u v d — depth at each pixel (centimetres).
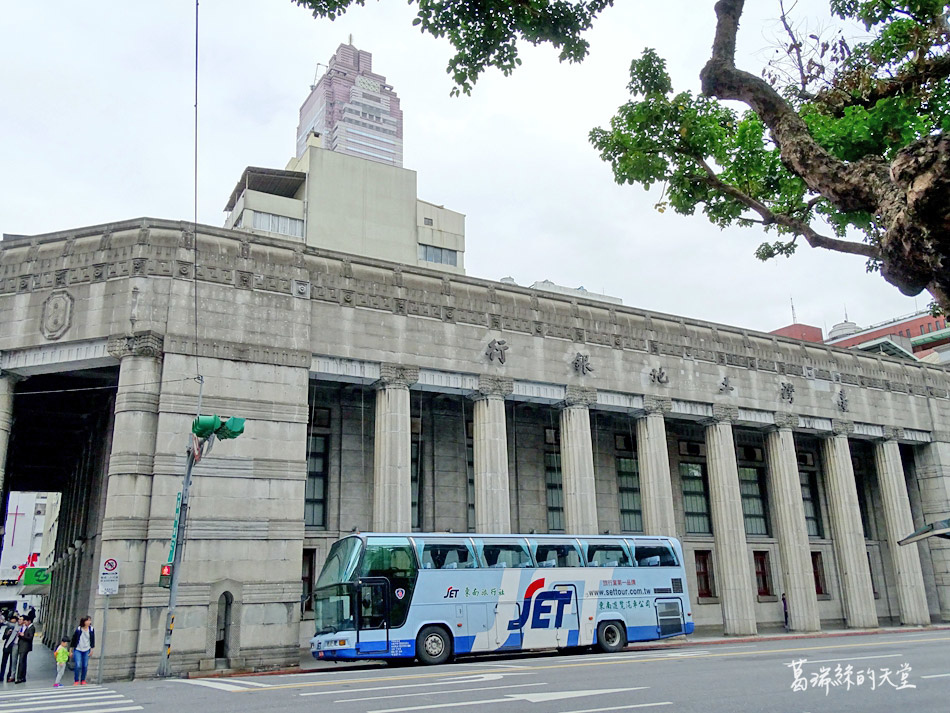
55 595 5088
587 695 1509
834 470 4494
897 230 596
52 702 1719
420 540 2630
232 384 2922
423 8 1057
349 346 3188
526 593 2730
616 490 4156
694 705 1386
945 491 4856
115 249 2948
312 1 1050
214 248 3030
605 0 1030
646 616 2955
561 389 3644
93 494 3556
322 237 4888
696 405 4031
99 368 3244
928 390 5031
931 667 1995
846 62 1074
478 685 1709
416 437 3666
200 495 2773
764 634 3962
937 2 980
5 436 2903
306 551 3309
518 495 3862
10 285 2989
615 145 1233
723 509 3953
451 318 3438
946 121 1078
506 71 1108
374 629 2456
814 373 4534
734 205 1279
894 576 4938
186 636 2634
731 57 832
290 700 1537
